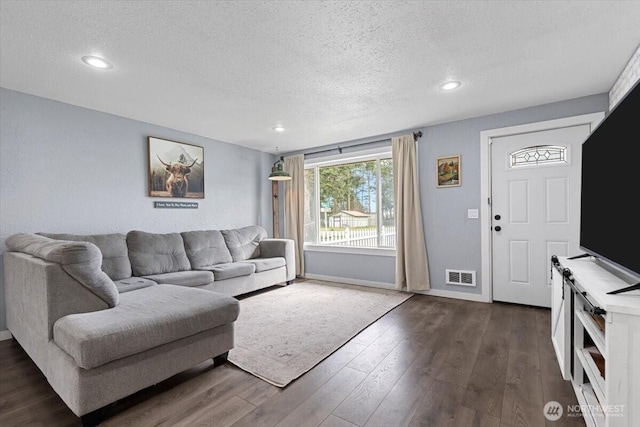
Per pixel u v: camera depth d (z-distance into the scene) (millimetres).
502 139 3561
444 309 3410
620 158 1523
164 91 2836
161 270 3498
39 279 1824
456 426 1524
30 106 2865
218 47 2102
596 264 2004
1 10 1670
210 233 4230
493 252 3645
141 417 1616
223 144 4777
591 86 2846
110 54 2172
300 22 1837
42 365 1812
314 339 2600
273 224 5590
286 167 5504
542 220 3354
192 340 1978
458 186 3824
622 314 1151
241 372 2076
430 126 4016
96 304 1900
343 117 3652
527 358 2223
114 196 3467
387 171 4547
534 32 1978
